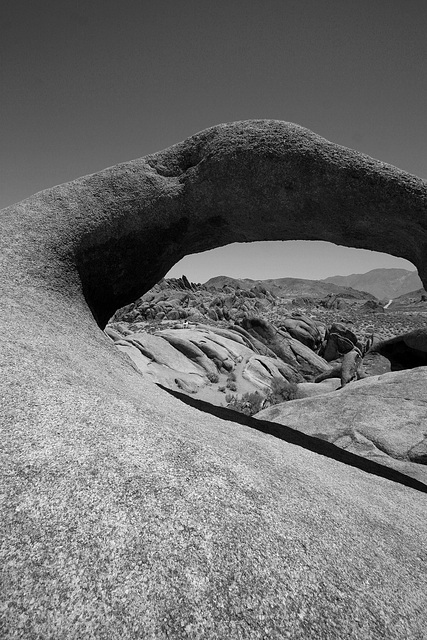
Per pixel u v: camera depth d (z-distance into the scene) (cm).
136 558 241
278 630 228
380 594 288
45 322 615
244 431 585
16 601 211
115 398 438
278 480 389
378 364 2575
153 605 219
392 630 261
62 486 278
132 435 360
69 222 788
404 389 1289
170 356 3080
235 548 267
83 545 242
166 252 873
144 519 267
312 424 1166
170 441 371
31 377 413
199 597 229
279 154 707
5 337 496
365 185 661
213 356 3244
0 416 335
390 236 711
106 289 862
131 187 820
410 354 2264
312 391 2669
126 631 205
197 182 774
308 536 312
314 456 605
